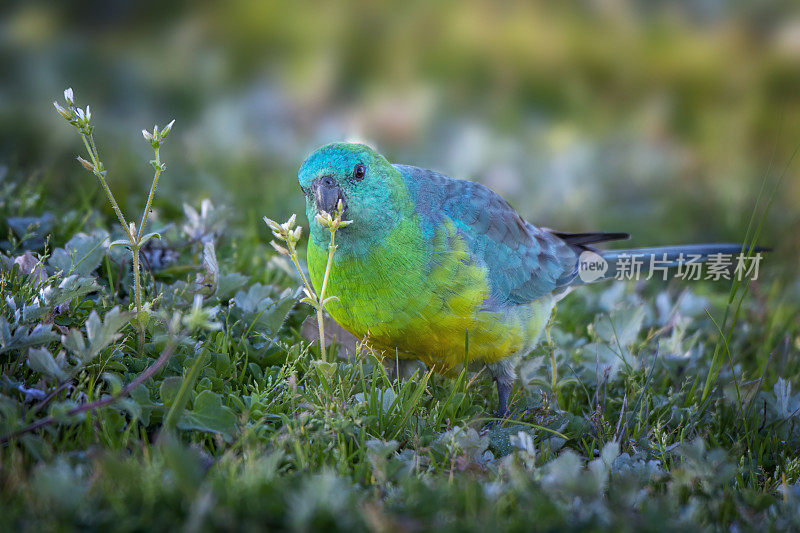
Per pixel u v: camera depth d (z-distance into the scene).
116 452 4.92
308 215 7.15
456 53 19.34
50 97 14.80
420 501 4.69
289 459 5.41
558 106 18.05
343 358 7.49
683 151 16.47
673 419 7.13
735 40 20.62
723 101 18.55
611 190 14.73
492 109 17.44
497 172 14.30
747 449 6.94
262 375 6.72
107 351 5.95
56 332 6.14
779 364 8.74
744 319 9.74
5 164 10.95
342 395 6.16
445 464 5.68
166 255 8.12
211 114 15.49
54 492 4.25
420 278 6.94
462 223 7.41
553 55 19.84
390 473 5.36
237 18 19.30
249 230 10.04
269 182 12.13
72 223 8.41
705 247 9.58
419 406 6.67
